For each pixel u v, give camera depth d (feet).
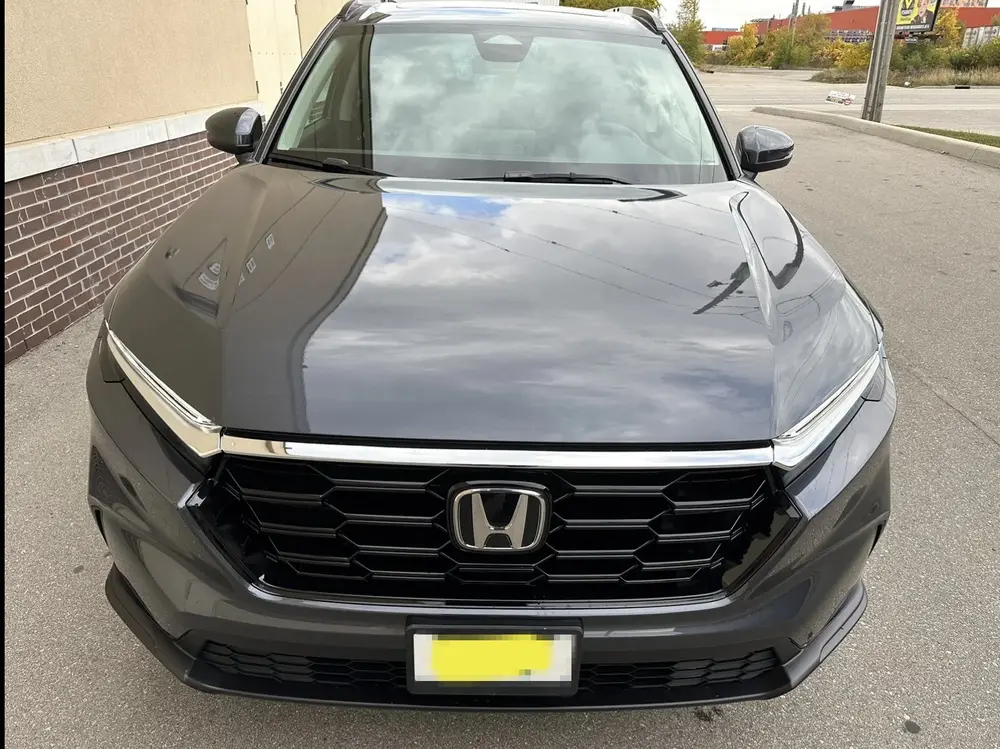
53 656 6.56
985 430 10.79
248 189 7.24
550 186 7.41
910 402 11.54
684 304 5.45
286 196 6.89
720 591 4.77
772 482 4.77
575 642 4.59
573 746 5.89
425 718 6.08
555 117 8.29
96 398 5.31
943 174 28.07
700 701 4.99
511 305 5.27
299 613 4.61
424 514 4.60
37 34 12.58
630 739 5.98
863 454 5.21
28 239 12.23
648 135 8.25
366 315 5.12
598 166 7.83
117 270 14.90
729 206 7.18
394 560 4.66
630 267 5.85
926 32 123.44
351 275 5.55
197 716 6.03
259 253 5.84
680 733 6.06
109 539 5.17
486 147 7.93
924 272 17.30
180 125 17.65
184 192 18.13
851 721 6.21
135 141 15.49
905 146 34.60
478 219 6.48
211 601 4.67
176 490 4.67
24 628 6.84
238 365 4.78
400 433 4.43
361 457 4.44
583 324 5.14
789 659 5.12
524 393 4.60
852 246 19.19
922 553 8.29
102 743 5.78
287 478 4.61
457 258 5.82
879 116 42.16
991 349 13.41
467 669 4.63
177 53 18.03
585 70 8.87
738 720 6.19
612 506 4.62
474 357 4.80
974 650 6.98
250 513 4.71
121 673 6.41
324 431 4.46
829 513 4.93
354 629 4.59
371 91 8.50
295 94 8.76
